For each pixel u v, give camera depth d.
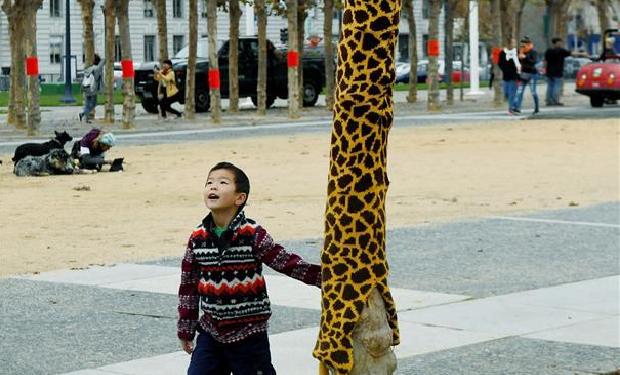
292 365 11.47
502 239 19.58
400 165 31.25
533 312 14.03
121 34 45.19
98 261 17.50
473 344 12.44
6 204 23.89
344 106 8.34
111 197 25.02
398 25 8.41
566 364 11.65
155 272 16.55
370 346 8.39
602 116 48.53
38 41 102.94
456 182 27.64
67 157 29.25
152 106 56.50
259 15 53.47
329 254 8.42
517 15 75.69
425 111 54.84
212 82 47.91
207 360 8.66
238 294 8.54
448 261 17.52
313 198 24.67
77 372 11.35
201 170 30.08
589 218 22.03
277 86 59.81
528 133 40.72
